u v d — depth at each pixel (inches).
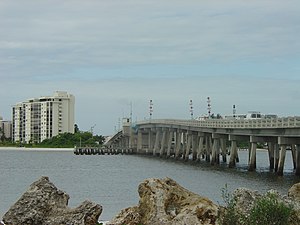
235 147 5698.8
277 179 4165.8
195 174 4852.4
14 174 5152.6
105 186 3740.2
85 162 7539.4
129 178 4534.9
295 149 5216.5
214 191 3280.0
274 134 4485.7
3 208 2534.5
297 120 3919.8
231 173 4901.6
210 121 6146.7
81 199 2940.5
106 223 1504.7
